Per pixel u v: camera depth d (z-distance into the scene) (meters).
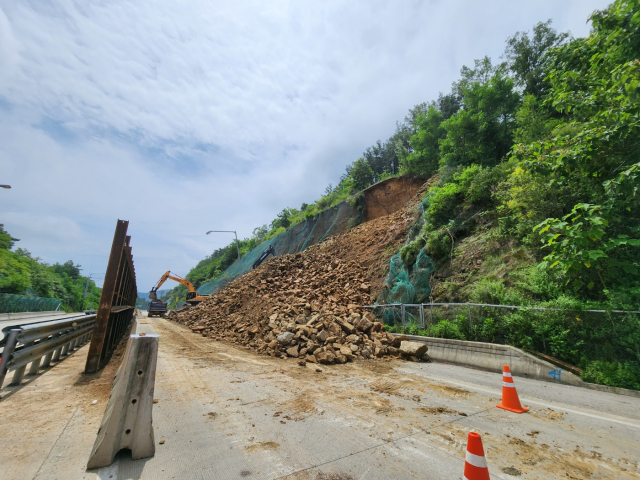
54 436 3.20
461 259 11.04
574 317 6.45
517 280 8.66
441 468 2.77
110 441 2.76
